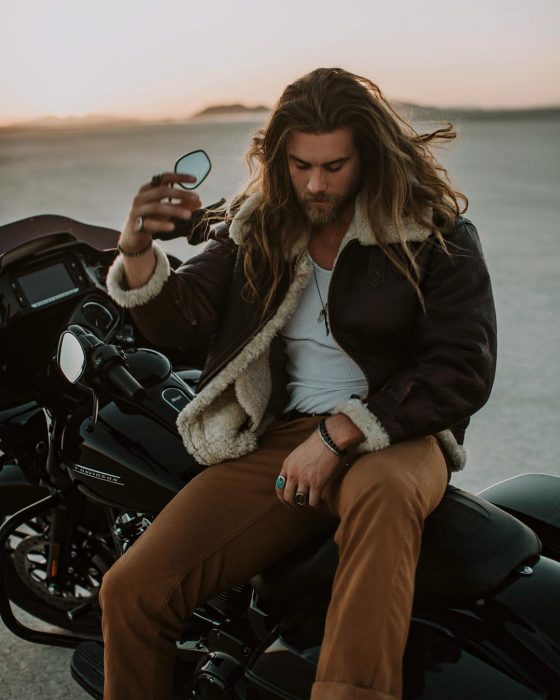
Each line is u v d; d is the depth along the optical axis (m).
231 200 2.01
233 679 1.81
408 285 1.75
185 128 124.69
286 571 1.80
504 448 3.97
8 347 2.41
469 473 3.72
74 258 2.42
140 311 1.78
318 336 1.85
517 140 45.19
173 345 1.89
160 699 1.76
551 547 1.90
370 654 1.46
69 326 2.19
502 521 1.70
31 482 2.47
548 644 1.53
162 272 1.75
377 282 1.76
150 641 1.74
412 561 1.54
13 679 2.55
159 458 2.07
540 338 5.81
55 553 2.47
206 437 1.89
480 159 27.53
